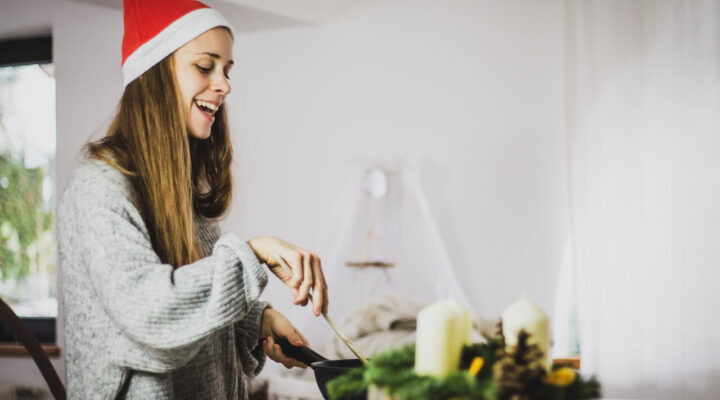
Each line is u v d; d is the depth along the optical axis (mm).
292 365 1031
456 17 3984
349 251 4074
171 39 904
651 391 2414
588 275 2662
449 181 3943
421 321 612
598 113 2658
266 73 4199
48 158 4105
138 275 726
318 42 4145
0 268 4062
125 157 881
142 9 917
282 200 4125
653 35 2500
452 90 3969
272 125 4172
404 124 4020
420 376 586
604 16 2646
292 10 4027
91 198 793
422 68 4016
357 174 4020
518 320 614
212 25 923
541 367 565
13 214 4082
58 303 3957
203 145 1081
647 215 2484
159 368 774
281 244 797
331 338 3367
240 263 742
